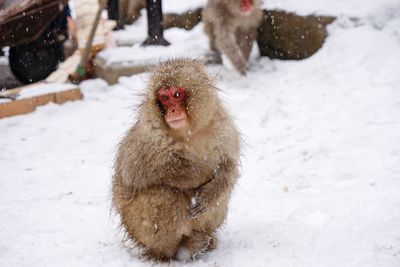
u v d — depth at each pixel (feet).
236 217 22.75
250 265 17.98
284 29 44.57
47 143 33.96
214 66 44.88
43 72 45.03
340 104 34.83
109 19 53.98
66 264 19.01
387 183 24.00
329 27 42.75
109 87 43.19
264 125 34.04
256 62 46.11
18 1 41.04
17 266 19.04
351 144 29.32
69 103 40.40
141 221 18.07
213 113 17.61
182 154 17.30
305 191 24.90
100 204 25.11
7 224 22.90
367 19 42.42
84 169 29.84
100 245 20.54
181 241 18.81
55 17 41.96
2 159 31.55
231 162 18.11
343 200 22.94
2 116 38.34
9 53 44.45
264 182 26.63
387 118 31.65
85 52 43.47
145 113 17.39
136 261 19.07
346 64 39.78
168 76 16.98
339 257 17.90
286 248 19.01
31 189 27.37
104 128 35.81
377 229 19.48
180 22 52.95
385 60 38.63
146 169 17.35
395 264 16.97
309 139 31.17
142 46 47.16
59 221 23.21
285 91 38.91
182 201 17.88
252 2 42.57
